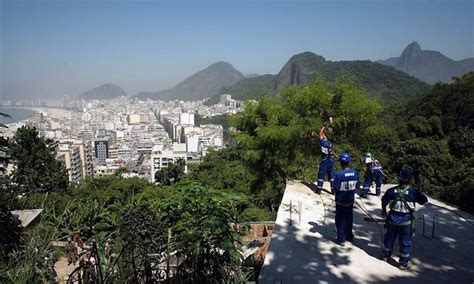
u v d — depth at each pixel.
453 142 31.64
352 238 5.96
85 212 5.03
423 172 26.59
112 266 4.02
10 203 6.66
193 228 4.00
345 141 15.61
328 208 7.59
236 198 4.25
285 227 6.55
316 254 5.52
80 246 4.63
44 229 4.71
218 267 3.97
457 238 6.14
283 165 15.01
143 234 3.94
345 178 5.68
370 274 4.95
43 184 28.86
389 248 5.29
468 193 7.93
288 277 4.84
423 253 5.60
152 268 4.08
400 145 30.19
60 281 4.31
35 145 29.72
